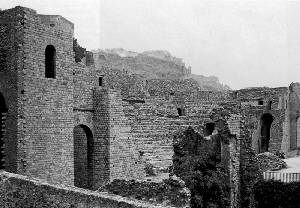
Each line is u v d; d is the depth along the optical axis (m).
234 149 36.44
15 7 27.55
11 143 27.53
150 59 103.25
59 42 29.97
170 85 51.16
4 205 18.48
